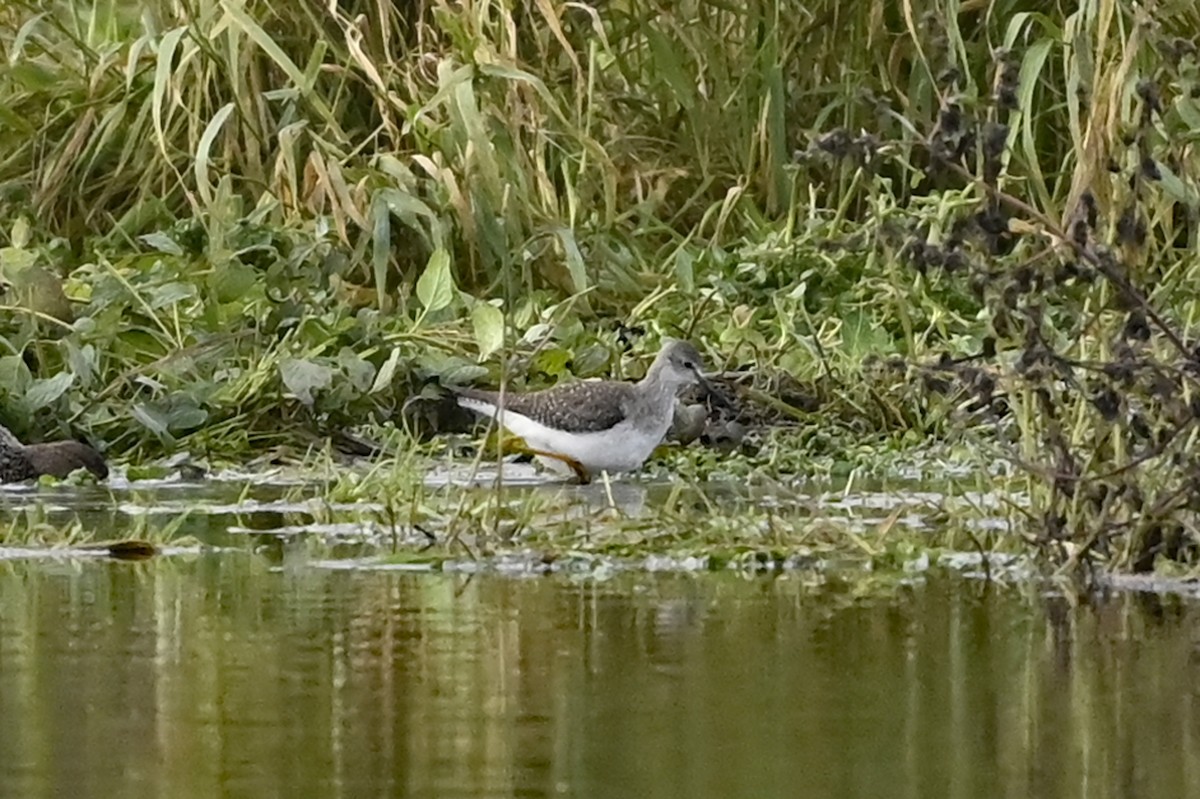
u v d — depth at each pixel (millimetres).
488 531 10992
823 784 6527
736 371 15875
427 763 6738
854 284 16828
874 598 9547
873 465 14078
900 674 7988
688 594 9672
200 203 18219
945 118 9250
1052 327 12789
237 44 17734
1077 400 10094
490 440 14742
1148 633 8742
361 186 17297
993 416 12633
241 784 6508
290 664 8141
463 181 17203
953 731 7160
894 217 16500
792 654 8336
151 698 7582
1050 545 10133
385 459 14250
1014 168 17828
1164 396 9320
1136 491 9781
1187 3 16172
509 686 7785
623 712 7395
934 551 10484
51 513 12273
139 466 14094
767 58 18406
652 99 19016
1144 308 9359
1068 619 9039
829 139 9312
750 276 17031
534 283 17375
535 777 6590
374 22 18453
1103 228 10992
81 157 18281
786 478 13891
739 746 6973
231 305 15750
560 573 10281
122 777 6578
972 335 16000
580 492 13453
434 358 15320
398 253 17438
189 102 18328
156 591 9688
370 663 8156
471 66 17156
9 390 14414
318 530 11547
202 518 12023
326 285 16750
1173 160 12758
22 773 6629
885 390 15297
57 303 15594
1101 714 7371
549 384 15828
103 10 19281
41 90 18500
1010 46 16828
